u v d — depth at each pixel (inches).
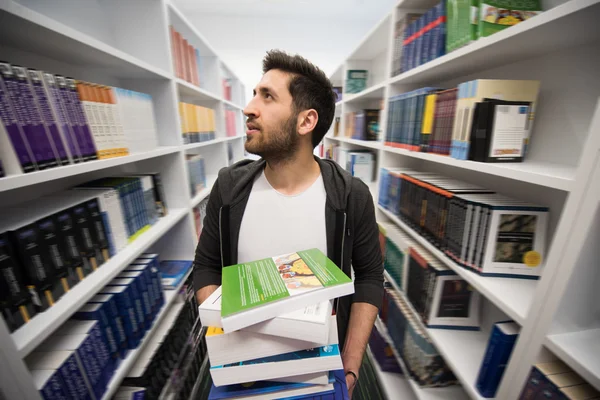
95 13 44.6
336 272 20.1
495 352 26.9
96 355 29.1
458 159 32.3
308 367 17.9
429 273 38.8
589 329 21.5
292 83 26.5
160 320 46.5
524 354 23.6
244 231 29.0
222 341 17.3
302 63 26.8
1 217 25.4
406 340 45.0
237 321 15.7
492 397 28.2
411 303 44.7
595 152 17.2
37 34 25.4
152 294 40.9
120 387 36.6
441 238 37.2
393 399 48.3
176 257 59.0
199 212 70.2
